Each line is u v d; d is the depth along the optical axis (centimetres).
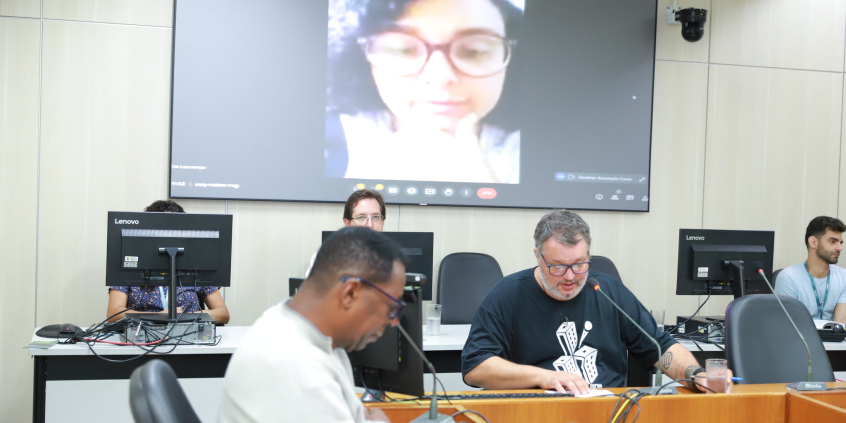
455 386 268
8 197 343
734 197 422
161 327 234
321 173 370
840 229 330
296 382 103
